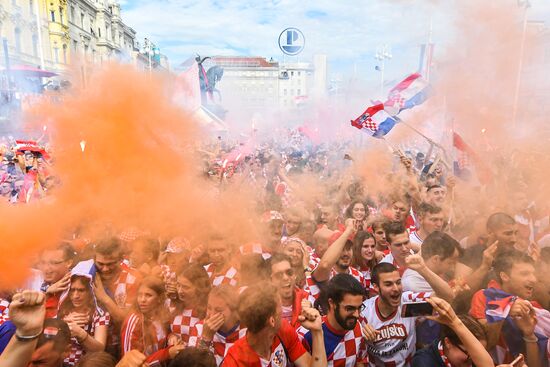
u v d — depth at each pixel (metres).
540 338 2.07
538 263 2.51
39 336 1.69
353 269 3.19
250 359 1.95
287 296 2.59
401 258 3.12
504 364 1.92
